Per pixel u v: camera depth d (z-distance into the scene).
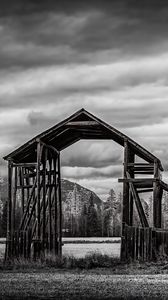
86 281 22.80
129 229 32.38
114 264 30.78
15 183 35.69
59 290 19.66
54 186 37.03
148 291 19.41
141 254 31.89
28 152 35.75
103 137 36.50
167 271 27.44
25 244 33.00
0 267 29.58
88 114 33.75
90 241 112.88
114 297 17.70
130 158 34.97
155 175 32.69
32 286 20.94
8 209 33.94
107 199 165.88
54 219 36.56
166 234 33.69
